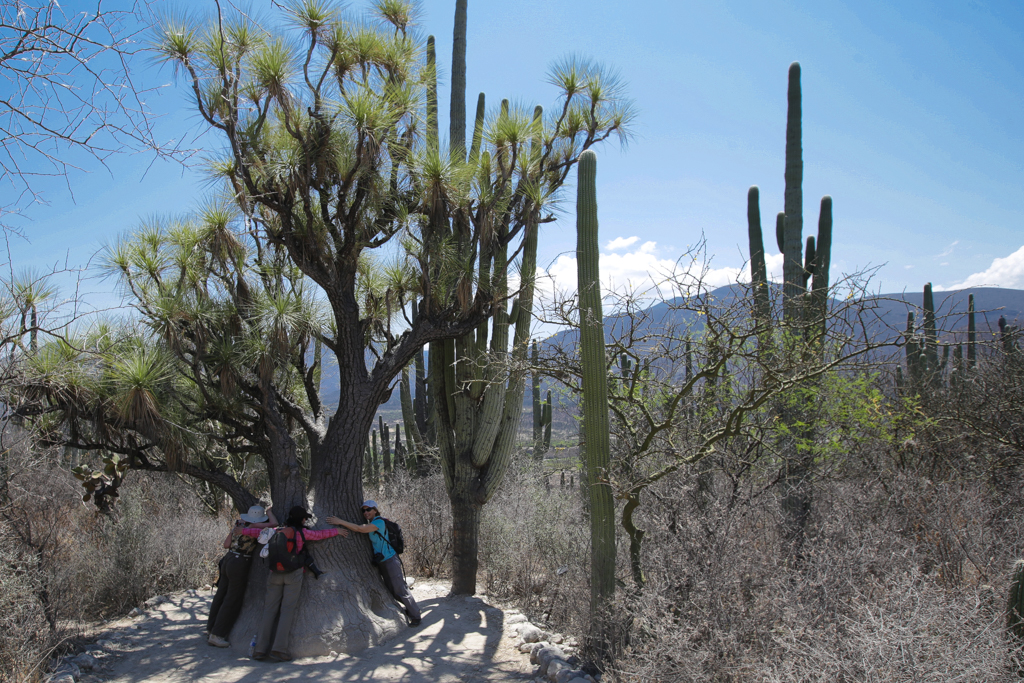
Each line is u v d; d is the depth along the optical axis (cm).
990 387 649
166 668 480
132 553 689
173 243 617
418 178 584
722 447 481
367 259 688
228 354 551
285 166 528
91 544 702
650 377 500
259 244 625
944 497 475
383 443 1662
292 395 685
